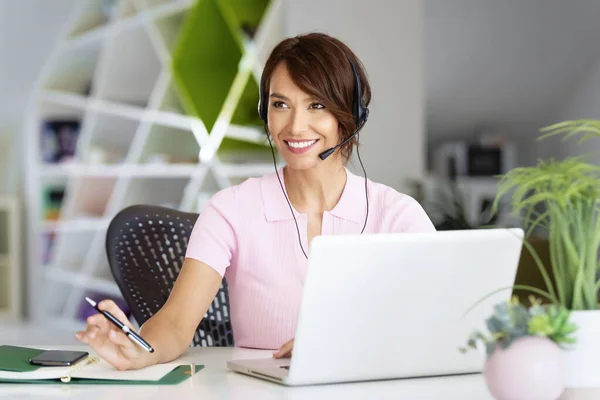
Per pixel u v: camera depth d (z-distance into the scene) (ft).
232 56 20.13
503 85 30.68
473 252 5.72
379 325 5.67
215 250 7.45
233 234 7.60
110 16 22.24
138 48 21.56
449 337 5.86
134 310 8.37
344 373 5.69
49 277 23.04
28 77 23.04
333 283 5.46
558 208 5.11
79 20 22.57
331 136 7.25
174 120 20.49
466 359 5.95
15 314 23.77
